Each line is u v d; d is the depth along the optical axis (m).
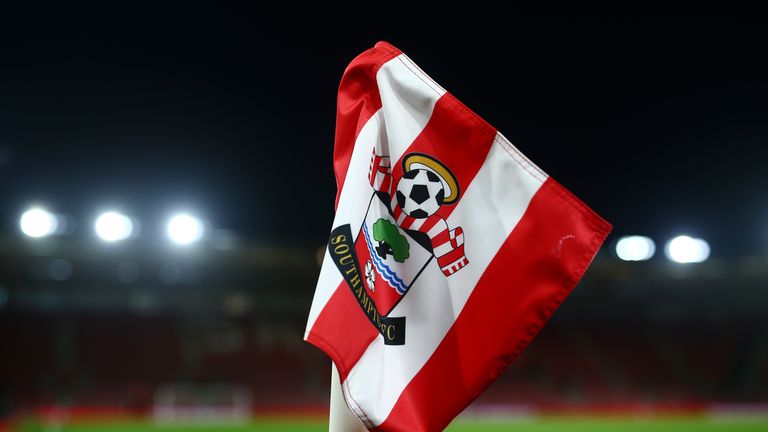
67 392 30.69
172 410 29.39
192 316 37.19
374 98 2.43
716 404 34.03
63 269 34.81
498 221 2.27
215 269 35.78
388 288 2.27
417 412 2.15
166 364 33.41
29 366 32.00
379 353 2.15
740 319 40.91
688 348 38.69
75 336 34.16
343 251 2.20
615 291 40.12
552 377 35.31
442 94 2.34
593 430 24.92
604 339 39.12
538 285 2.22
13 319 34.34
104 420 26.84
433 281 2.27
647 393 34.94
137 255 33.47
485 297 2.24
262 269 36.12
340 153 2.41
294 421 26.91
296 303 38.62
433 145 2.33
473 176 2.31
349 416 2.18
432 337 2.23
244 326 37.12
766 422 28.05
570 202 2.24
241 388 32.12
